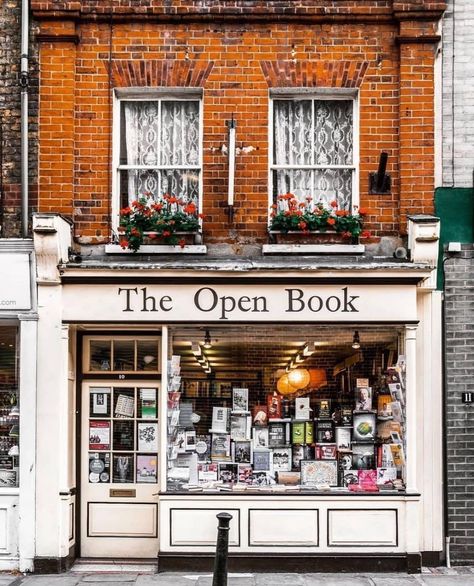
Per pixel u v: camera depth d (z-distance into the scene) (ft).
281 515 30.60
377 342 32.14
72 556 31.76
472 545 31.50
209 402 32.17
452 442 31.83
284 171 33.24
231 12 32.42
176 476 31.60
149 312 31.14
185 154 33.35
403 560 30.37
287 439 32.14
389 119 32.65
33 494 30.76
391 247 32.32
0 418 32.09
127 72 32.63
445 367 32.07
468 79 32.65
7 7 32.68
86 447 32.91
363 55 32.68
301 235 32.30
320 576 29.81
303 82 32.55
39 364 31.14
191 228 31.83
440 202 32.35
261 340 32.22
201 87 32.55
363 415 32.17
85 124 32.58
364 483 31.53
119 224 32.60
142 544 32.53
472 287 32.27
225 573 24.73
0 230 32.24
